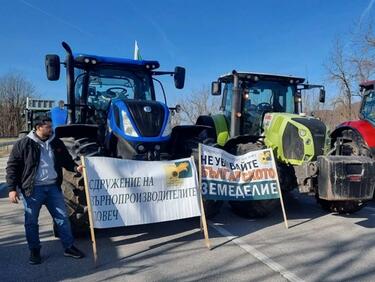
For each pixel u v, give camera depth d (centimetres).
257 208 679
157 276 448
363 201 695
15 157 484
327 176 623
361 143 812
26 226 488
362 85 864
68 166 520
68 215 548
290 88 876
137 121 612
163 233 611
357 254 517
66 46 662
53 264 487
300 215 730
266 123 787
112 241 575
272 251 529
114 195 530
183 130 694
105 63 724
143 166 553
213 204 667
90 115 715
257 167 649
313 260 496
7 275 454
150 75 765
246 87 839
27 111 1465
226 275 450
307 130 703
